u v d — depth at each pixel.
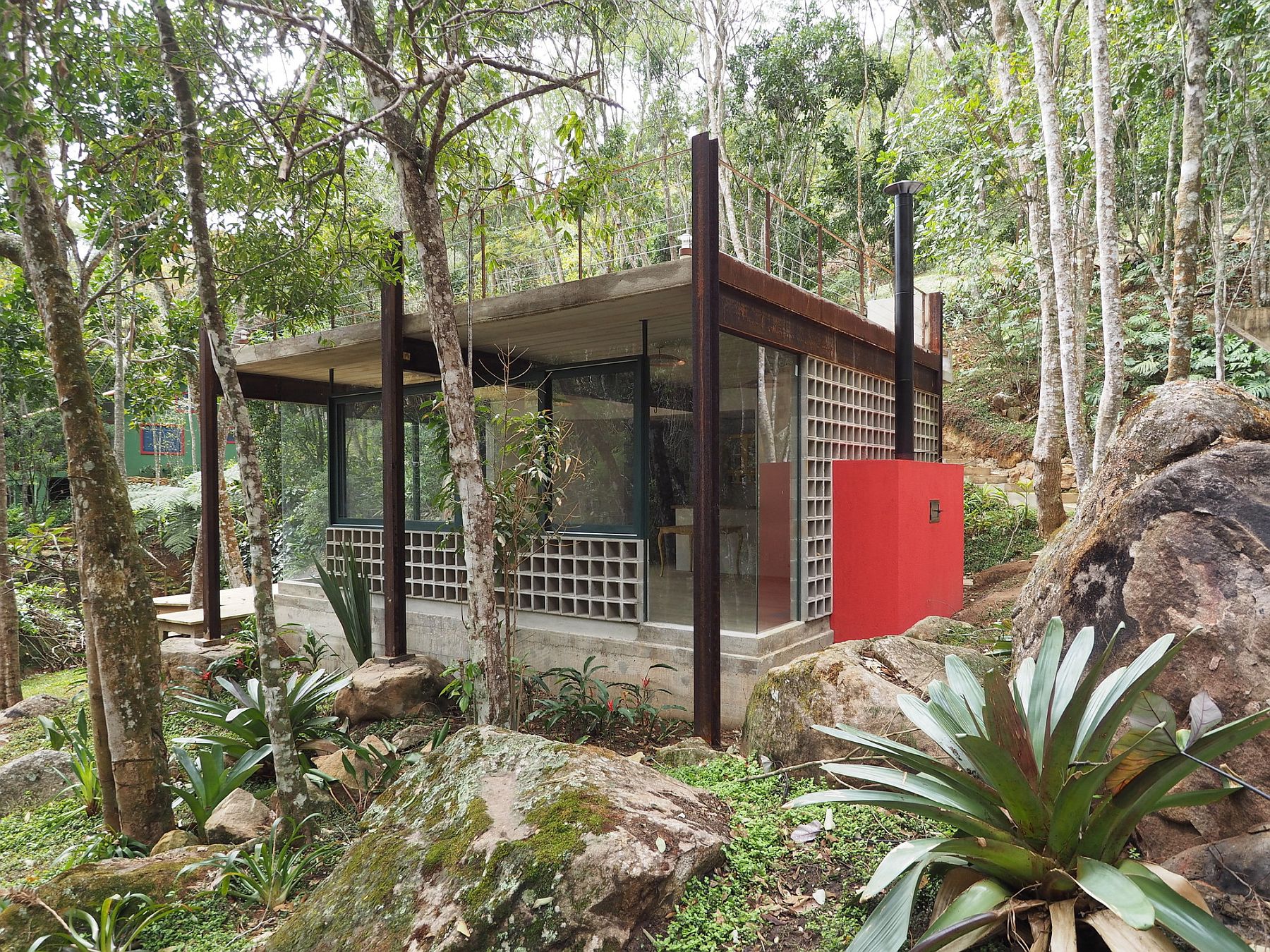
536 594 6.04
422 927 2.18
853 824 2.67
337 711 5.59
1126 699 1.82
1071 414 6.30
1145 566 2.53
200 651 7.03
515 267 6.57
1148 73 7.07
